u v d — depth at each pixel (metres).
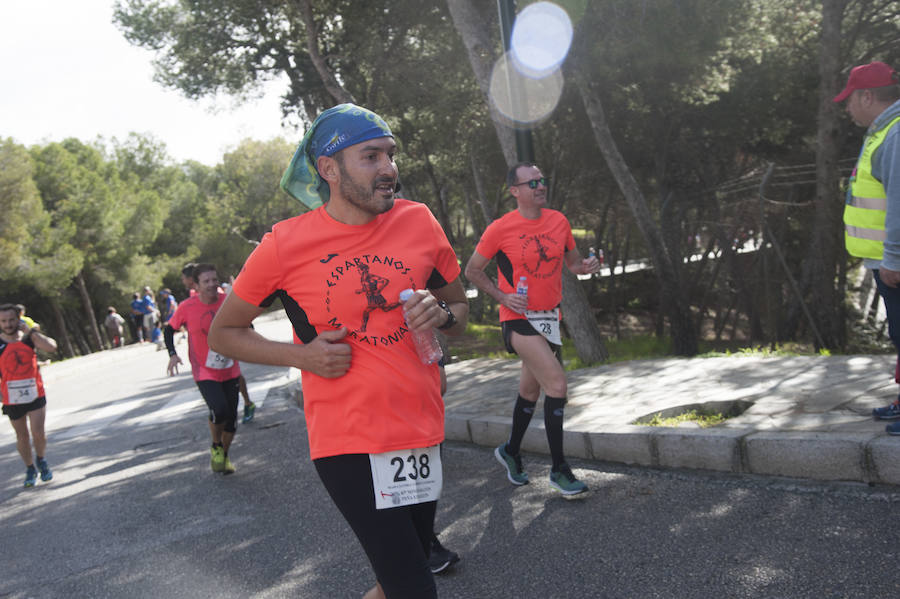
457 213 32.34
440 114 17.36
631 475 4.69
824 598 2.88
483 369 9.93
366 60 16.38
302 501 5.32
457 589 3.48
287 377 12.73
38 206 32.00
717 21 13.39
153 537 5.00
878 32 17.19
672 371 7.20
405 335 2.27
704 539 3.57
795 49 18.19
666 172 18.42
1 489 7.23
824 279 11.62
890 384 5.12
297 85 18.47
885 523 3.39
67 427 10.91
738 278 13.98
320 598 3.64
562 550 3.72
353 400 2.22
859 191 4.10
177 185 53.16
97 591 4.16
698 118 17.98
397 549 2.19
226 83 18.67
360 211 2.25
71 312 45.41
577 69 12.88
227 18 16.12
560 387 4.44
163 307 44.16
